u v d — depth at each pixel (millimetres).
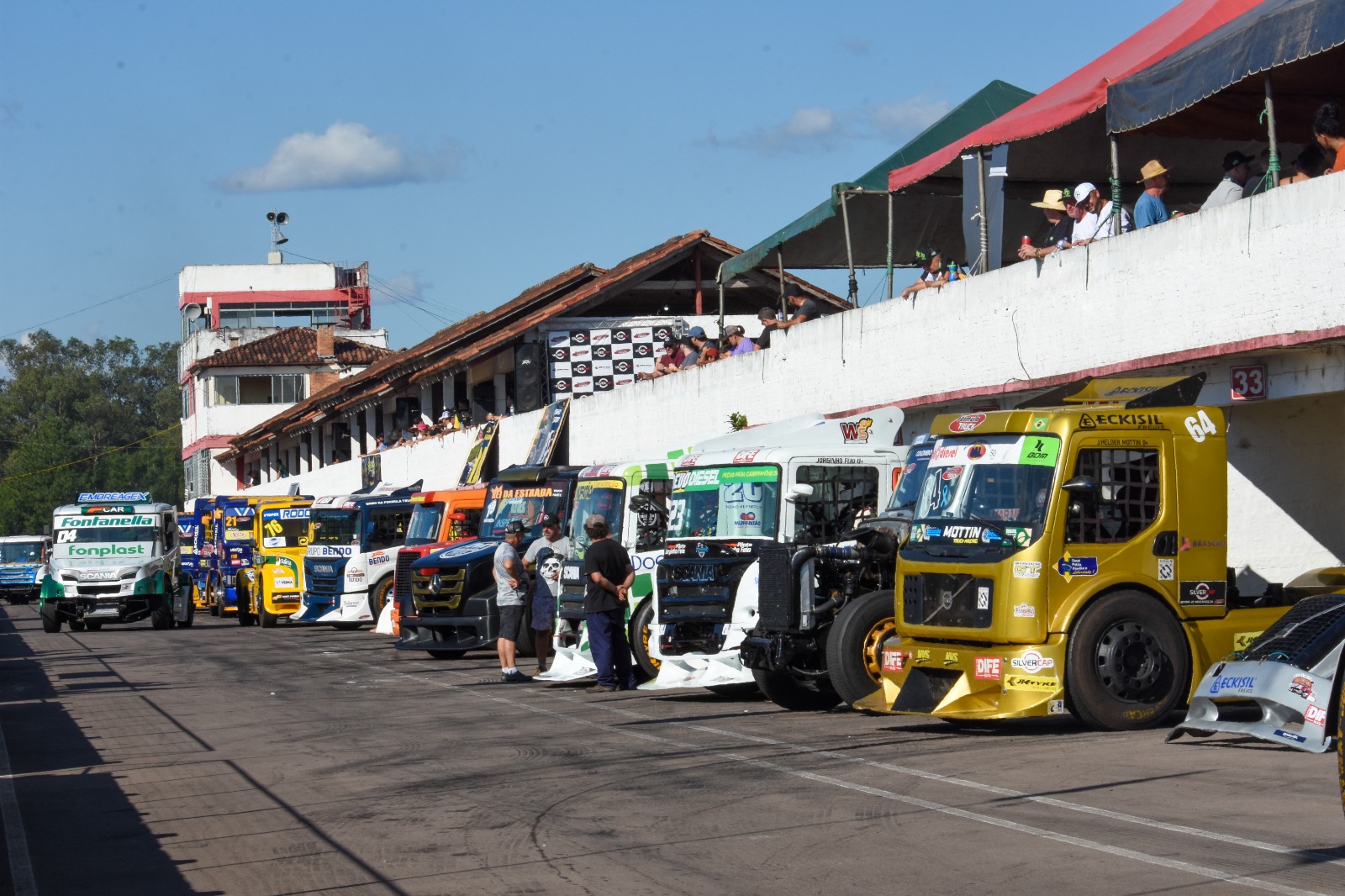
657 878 9148
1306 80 18750
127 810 12477
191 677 25562
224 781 13812
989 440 15156
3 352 169375
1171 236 18203
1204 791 10938
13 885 9750
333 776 13797
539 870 9500
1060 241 21750
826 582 17406
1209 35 17828
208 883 9664
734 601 18734
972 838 9758
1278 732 11891
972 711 14508
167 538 45438
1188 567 14852
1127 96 18484
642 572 21531
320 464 76312
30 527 149375
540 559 23234
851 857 9414
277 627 43312
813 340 27188
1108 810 10406
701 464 19766
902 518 17609
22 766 15336
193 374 99812
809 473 18641
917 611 15352
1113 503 14680
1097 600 14453
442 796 12406
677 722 16844
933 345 23438
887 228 28828
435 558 27594
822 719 16609
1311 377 16422
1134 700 14453
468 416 51875
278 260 113625
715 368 31312
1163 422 14930
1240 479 18234
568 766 13734
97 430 163000
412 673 24797
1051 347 20578
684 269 45594
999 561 14492
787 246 29812
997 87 27609
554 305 44938
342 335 106188
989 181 22422
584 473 22812
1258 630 15070
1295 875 8383
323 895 9156
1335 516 18562
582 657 21953
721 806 11336
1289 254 16312
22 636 41875
